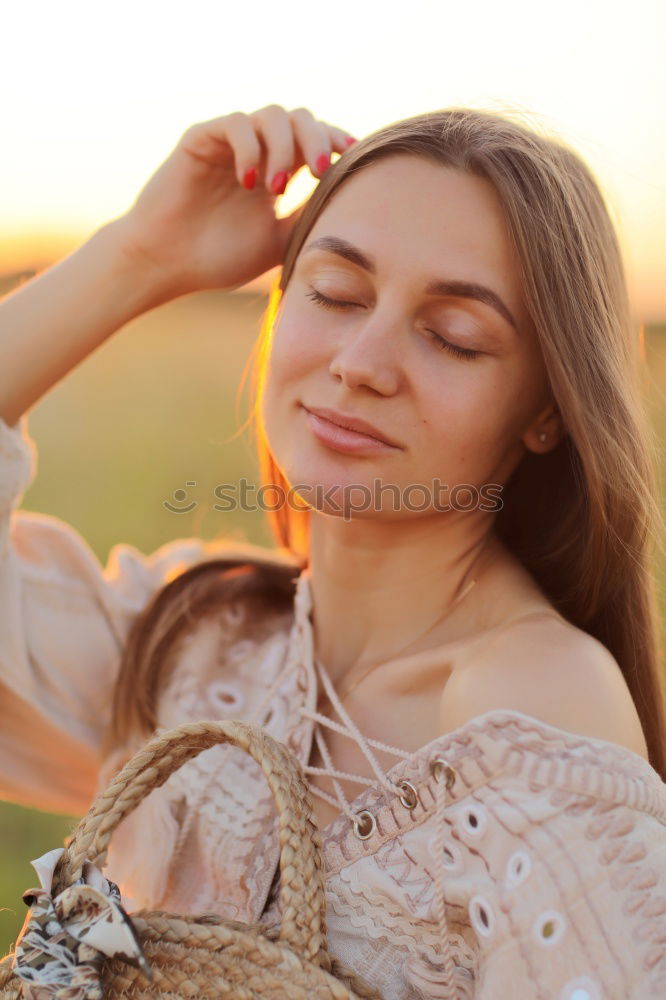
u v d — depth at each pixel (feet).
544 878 4.45
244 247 7.54
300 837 4.82
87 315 7.39
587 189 5.99
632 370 6.16
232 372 43.04
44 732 7.70
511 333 5.59
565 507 6.42
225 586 7.20
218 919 4.88
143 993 4.66
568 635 5.36
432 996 4.91
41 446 32.17
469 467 5.73
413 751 5.61
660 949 4.30
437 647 5.87
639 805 4.58
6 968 4.88
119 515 24.70
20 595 7.63
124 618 8.01
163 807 6.28
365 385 5.49
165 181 7.41
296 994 4.52
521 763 4.65
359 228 5.57
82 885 4.73
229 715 6.68
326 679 6.12
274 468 7.54
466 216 5.48
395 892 5.04
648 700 6.38
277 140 7.11
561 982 4.32
